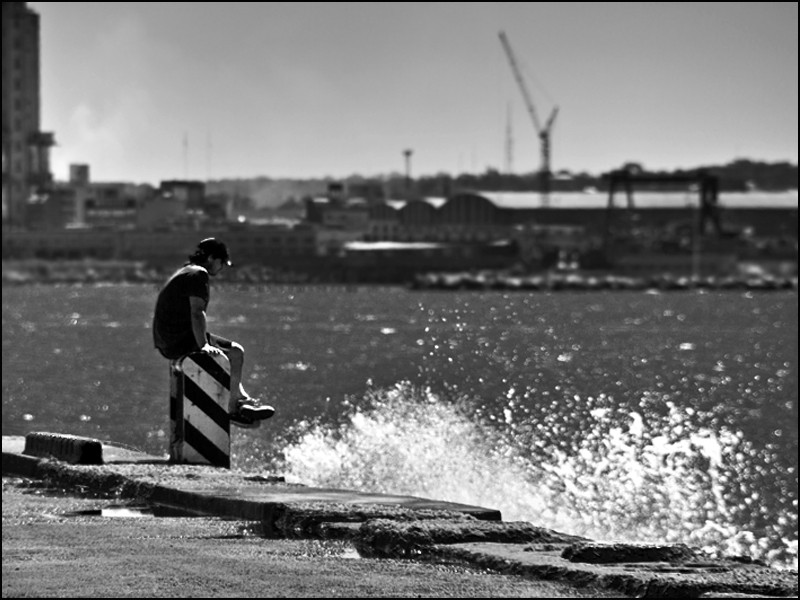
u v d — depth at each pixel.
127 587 21.94
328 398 138.62
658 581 21.97
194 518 30.92
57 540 27.56
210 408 40.75
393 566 24.17
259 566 24.08
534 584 22.67
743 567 23.59
